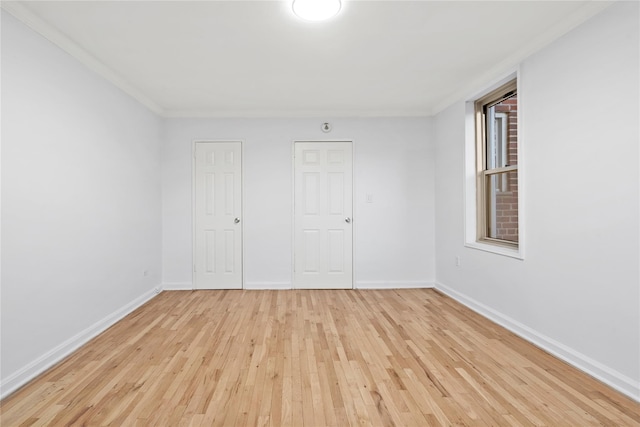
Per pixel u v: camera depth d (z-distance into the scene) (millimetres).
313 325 3168
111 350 2619
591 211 2205
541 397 1963
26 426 1712
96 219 2988
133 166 3689
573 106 2330
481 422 1740
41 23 2303
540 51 2623
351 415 1804
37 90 2309
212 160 4527
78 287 2723
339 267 4617
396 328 3086
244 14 2268
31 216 2246
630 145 1957
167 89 3699
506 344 2717
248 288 4555
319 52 2846
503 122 3555
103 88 3113
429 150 4582
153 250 4219
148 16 2283
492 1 2148
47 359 2344
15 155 2127
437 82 3562
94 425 1723
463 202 3830
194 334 2947
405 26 2445
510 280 3018
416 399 1947
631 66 1943
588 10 2182
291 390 2043
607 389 2045
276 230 4570
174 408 1866
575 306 2330
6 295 2049
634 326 1944
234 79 3428
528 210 2775
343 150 4594
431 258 4621
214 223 4539
